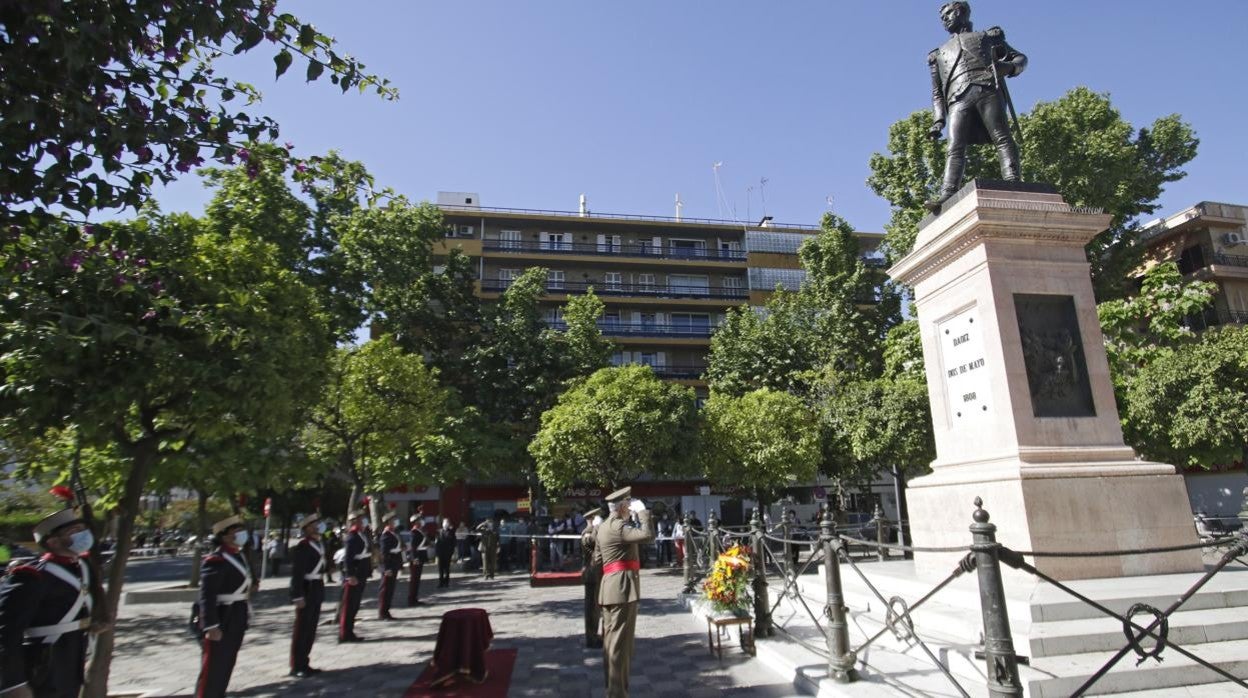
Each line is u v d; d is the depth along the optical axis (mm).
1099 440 7043
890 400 21406
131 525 6793
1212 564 7742
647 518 6309
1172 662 4887
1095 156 21688
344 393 13789
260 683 7637
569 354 30188
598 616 9281
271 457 10305
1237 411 15742
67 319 5176
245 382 6422
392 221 24719
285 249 18312
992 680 3705
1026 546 6332
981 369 7438
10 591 4492
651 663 7676
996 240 7480
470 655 7281
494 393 29125
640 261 45625
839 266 29359
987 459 7148
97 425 6070
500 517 30750
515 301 30547
